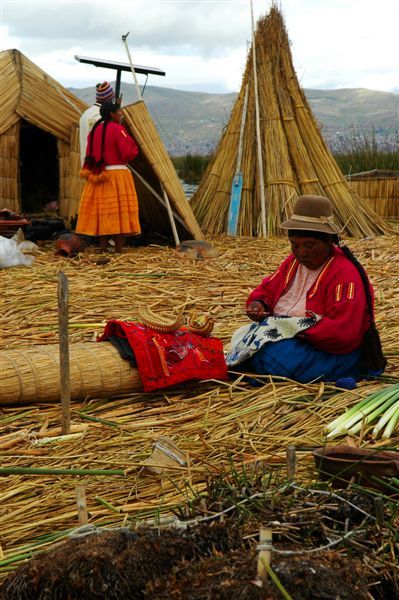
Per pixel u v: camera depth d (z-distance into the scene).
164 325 4.53
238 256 9.20
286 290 4.70
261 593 2.11
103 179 9.00
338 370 4.57
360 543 2.50
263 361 4.60
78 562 2.30
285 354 4.54
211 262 8.77
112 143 8.95
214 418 4.14
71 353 4.43
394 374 4.75
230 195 11.50
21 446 3.82
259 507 2.65
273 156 11.44
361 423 3.86
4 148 11.07
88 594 2.26
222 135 12.12
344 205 11.42
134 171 10.23
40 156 12.91
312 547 2.44
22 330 5.68
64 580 2.28
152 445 3.72
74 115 11.52
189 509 2.67
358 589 2.22
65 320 3.86
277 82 11.75
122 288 7.14
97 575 2.28
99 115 9.20
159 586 2.24
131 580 2.29
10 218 9.78
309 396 4.37
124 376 4.43
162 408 4.27
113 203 9.06
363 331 4.56
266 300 4.77
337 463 3.10
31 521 3.10
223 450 3.68
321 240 4.43
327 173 11.54
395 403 3.99
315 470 3.22
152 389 4.42
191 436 3.90
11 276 7.75
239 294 7.06
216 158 11.96
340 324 4.43
